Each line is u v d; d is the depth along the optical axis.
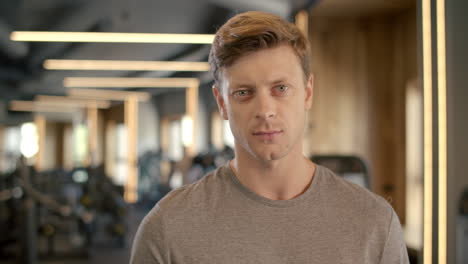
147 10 4.20
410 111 4.52
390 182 4.79
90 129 13.30
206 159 6.53
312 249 0.81
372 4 4.40
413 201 4.52
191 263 0.81
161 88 9.62
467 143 1.68
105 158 13.48
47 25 4.68
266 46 0.79
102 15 4.34
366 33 4.79
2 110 9.55
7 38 5.26
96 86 9.04
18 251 4.99
